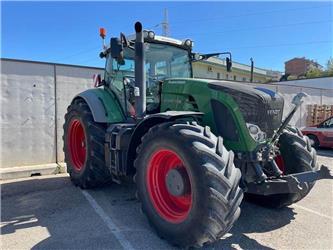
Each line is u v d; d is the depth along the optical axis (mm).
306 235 3443
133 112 4656
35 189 5316
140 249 3109
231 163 2867
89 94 5281
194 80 3816
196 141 2928
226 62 5277
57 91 7227
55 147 7230
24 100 6801
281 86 13039
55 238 3379
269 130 3479
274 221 3824
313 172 3312
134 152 3896
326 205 4457
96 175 4957
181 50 5309
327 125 10219
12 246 3205
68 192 5098
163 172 3467
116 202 4547
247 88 3543
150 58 4898
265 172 3443
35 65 6922
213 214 2715
